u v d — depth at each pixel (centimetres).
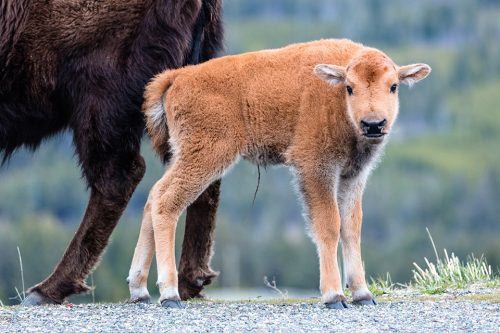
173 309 3306
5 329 2955
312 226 3347
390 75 3238
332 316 3109
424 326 2922
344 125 3316
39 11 3775
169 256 3425
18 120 3862
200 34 3906
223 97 3438
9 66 3781
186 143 3441
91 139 3766
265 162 3506
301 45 3506
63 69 3778
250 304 3478
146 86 3672
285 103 3403
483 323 2948
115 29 3762
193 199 3453
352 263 3428
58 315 3195
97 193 3797
